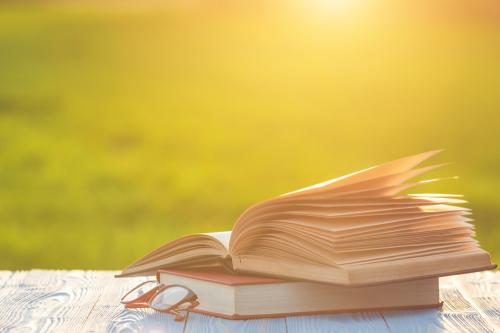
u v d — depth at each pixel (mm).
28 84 28328
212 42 35500
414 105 24547
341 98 26234
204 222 14594
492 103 24031
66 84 28625
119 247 12891
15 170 18719
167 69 31344
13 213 15117
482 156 19203
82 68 31078
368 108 24656
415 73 28391
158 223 14383
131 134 22312
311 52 32688
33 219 14719
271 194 16719
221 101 26359
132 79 29688
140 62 32469
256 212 2275
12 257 12258
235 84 28781
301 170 18656
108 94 27359
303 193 2232
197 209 15438
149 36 36875
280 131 22312
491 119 22422
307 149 20469
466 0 36469
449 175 17422
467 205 14453
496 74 27312
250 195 16594
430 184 16281
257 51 33531
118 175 18094
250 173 18375
